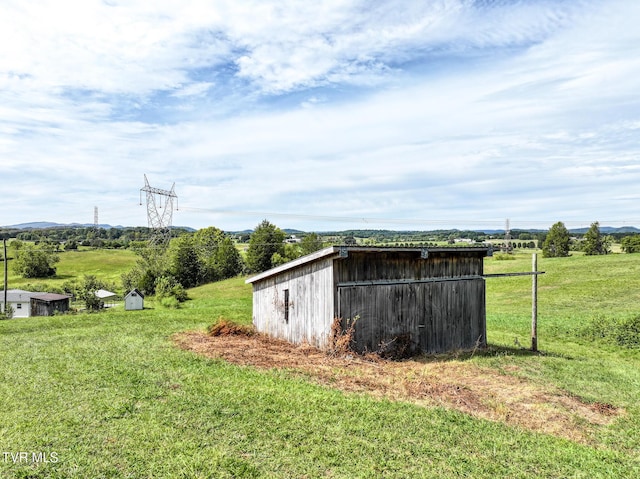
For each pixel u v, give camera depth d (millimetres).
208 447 7227
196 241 80312
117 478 6281
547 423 8922
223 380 10836
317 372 11781
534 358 14625
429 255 15414
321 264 14273
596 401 10422
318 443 7477
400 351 14266
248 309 29719
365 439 7707
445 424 8484
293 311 16141
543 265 49938
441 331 15453
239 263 73312
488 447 7633
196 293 51531
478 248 16125
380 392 10273
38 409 8766
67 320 23422
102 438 7484
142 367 12086
